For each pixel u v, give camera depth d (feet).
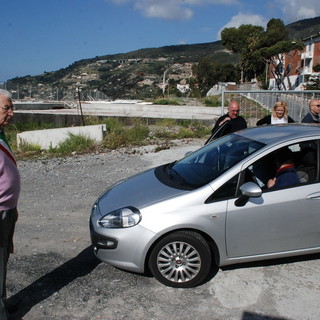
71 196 23.75
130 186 14.93
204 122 60.03
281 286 12.82
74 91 126.82
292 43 176.24
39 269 14.29
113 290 12.77
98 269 14.23
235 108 21.16
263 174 13.38
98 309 11.75
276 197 12.89
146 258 12.90
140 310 11.66
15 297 12.44
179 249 12.61
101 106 105.81
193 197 12.66
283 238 13.08
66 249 16.02
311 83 145.28
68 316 11.43
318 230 13.23
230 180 12.94
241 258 13.03
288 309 11.56
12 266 14.55
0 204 10.33
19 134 42.45
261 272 13.74
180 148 40.11
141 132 49.85
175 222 12.28
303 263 14.34
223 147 15.43
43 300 12.26
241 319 11.14
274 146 13.56
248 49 214.90
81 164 33.45
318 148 13.58
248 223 12.71
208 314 11.40
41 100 120.57
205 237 12.90
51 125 65.92
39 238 17.22
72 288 12.94
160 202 12.71
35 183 27.30
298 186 13.15
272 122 21.94
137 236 12.44
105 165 32.63
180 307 11.77
